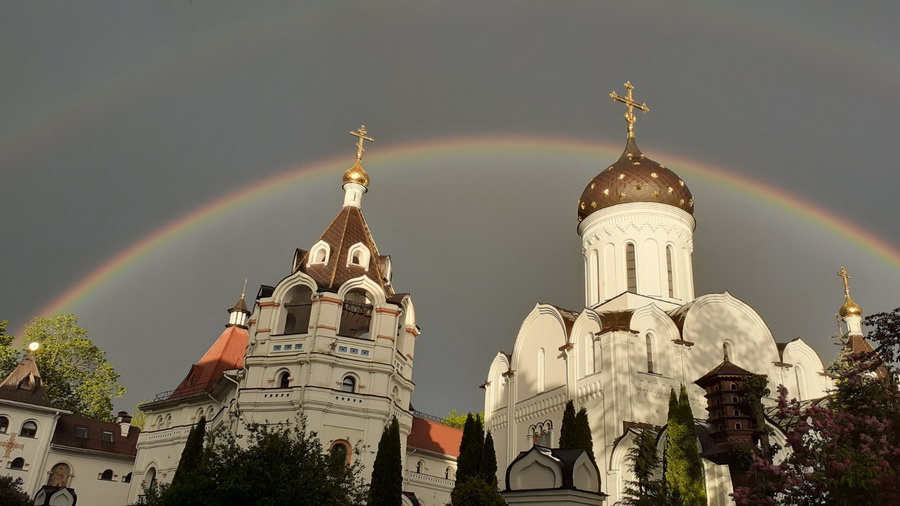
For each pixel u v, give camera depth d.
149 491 34.75
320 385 46.34
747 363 47.69
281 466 27.80
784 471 22.00
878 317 25.03
